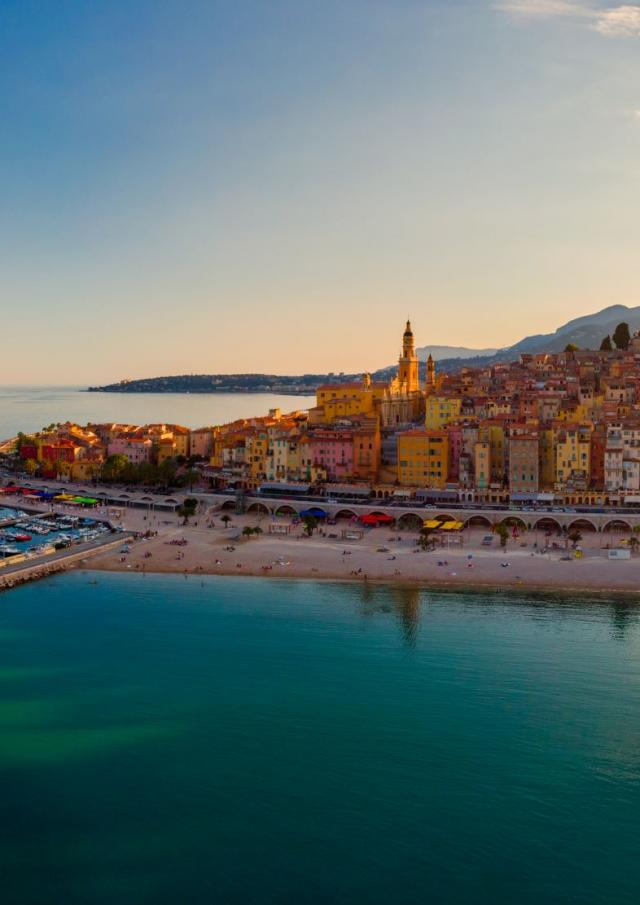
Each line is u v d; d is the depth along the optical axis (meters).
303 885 95.31
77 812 108.25
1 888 95.06
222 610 185.12
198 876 96.62
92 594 198.88
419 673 148.62
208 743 124.69
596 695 138.88
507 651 157.88
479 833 103.88
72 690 142.75
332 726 129.25
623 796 111.12
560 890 94.38
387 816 107.31
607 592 193.62
